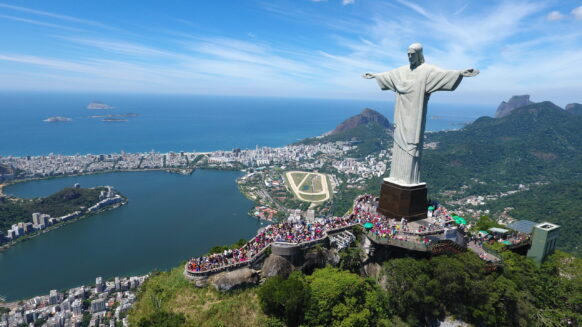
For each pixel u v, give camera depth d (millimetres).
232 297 56531
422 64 64375
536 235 72375
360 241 66812
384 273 59531
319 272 58312
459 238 65938
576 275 66750
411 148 66750
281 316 53250
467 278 54531
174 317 51625
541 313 60500
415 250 58938
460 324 55312
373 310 53312
